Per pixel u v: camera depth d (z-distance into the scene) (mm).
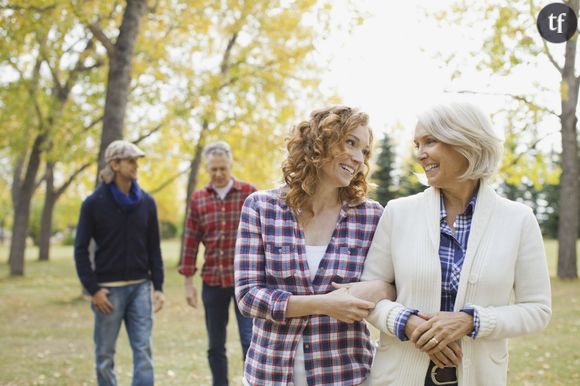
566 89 7598
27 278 16594
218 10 12883
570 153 14719
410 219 2361
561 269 14805
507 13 7258
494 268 2189
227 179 5113
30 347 7344
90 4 10297
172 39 13625
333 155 2371
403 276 2299
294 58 13969
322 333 2344
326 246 2434
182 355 6938
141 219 4637
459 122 2217
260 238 2439
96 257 4578
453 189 2314
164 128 15578
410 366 2260
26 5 10070
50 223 23688
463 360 2178
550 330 8156
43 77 15625
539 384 5508
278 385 2314
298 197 2412
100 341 4543
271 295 2291
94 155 16797
